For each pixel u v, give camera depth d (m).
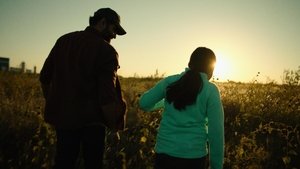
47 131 5.80
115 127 3.69
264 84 12.39
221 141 3.24
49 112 3.75
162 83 3.50
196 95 3.26
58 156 3.71
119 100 3.81
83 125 3.63
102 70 3.63
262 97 11.13
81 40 3.73
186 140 3.29
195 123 3.31
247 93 11.61
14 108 7.74
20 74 17.11
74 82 3.64
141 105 3.56
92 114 3.63
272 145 6.75
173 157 3.29
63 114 3.64
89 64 3.63
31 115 7.20
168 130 3.35
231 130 8.05
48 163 5.23
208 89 3.29
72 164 3.75
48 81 4.01
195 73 3.32
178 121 3.32
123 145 6.11
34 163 5.31
